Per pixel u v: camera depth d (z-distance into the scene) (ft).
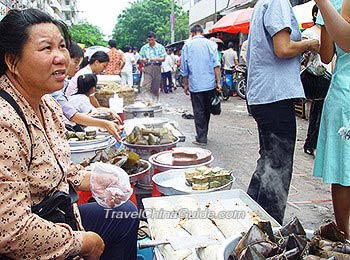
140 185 9.57
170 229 6.24
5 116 4.33
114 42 34.09
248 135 22.80
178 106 35.91
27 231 4.22
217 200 7.48
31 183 4.68
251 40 9.43
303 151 18.60
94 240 4.95
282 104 9.05
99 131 11.53
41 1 73.97
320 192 12.94
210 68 19.29
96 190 6.15
